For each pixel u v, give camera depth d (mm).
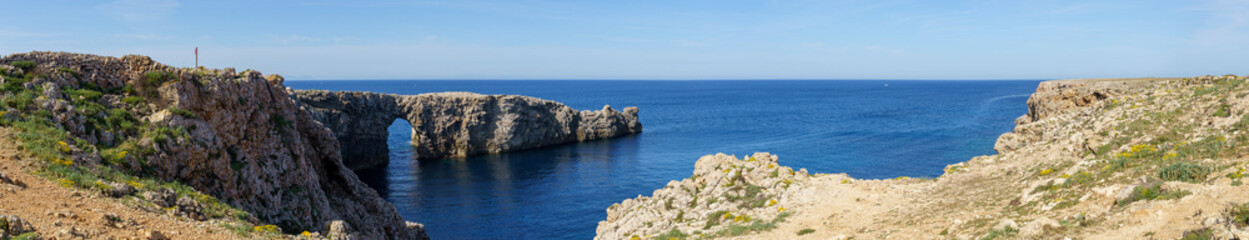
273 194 35188
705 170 46500
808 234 30859
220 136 32781
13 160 21750
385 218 46250
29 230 15547
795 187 39688
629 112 163000
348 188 46094
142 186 24453
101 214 18812
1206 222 16672
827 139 131875
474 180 95750
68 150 24578
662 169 103125
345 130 102875
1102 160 28812
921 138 128000
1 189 18547
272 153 36750
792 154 111125
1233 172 20891
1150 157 28031
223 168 31688
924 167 93938
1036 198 26062
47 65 30609
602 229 47344
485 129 127188
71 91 29812
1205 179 22188
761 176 42938
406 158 121500
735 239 32562
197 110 32250
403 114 119000
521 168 107500
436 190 87812
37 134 24656
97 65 32219
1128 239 18078
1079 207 22984
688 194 45344
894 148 113938
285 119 40156
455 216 72250
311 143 44531
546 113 139875
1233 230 14422
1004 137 53219
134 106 30938
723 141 138750
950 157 101938
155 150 28125
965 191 32500
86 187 21812
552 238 62875
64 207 18812
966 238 23172
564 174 100375
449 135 122938
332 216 40125
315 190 40156
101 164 25297
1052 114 64938
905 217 29875
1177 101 37531
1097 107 46688
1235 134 27828
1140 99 42812
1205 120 32000
